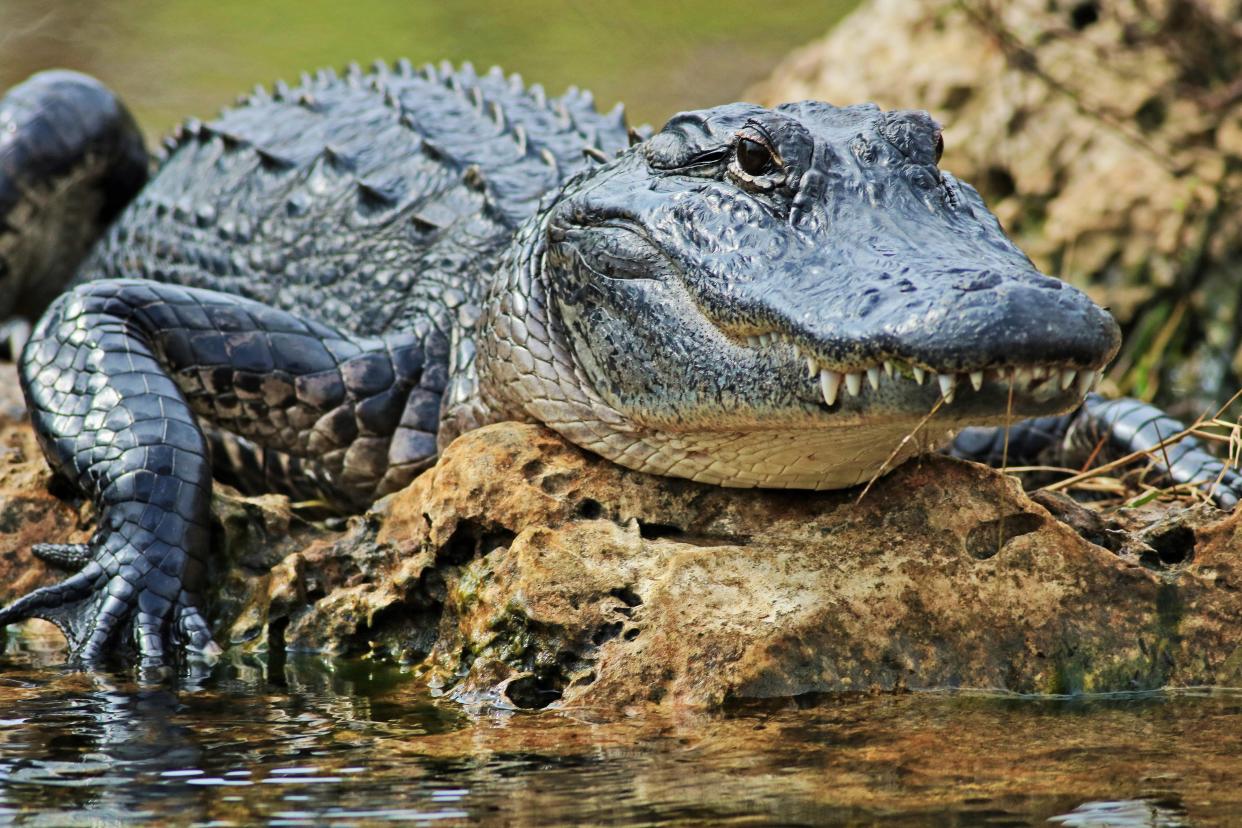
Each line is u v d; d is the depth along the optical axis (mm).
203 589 10555
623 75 28984
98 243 17234
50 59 28781
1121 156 19172
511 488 9539
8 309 17328
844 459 8984
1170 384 17891
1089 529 9734
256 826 6141
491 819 6191
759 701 8383
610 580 8844
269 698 8602
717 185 9359
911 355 7605
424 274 12930
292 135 15609
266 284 14281
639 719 7996
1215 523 9484
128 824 6180
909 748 7246
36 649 10188
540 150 13914
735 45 30000
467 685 8750
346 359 11992
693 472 9539
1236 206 18156
